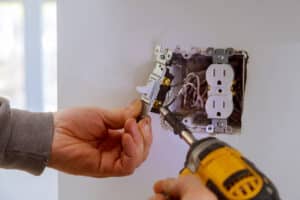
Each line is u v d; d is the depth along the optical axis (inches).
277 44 23.7
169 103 24.0
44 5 35.4
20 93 36.9
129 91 24.7
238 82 24.0
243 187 16.2
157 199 17.3
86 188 26.3
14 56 36.4
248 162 17.8
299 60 23.7
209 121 24.2
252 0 23.5
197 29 23.9
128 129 22.5
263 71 24.0
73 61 24.9
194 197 15.7
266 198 16.0
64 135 23.8
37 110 36.7
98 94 25.0
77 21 24.6
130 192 25.9
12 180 38.8
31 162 22.8
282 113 24.2
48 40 35.8
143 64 24.4
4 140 21.9
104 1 24.2
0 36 36.1
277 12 23.5
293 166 24.7
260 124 24.4
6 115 22.0
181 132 21.3
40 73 36.4
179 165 25.0
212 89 24.0
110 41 24.5
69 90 25.2
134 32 24.3
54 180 38.2
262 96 24.2
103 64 24.8
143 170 25.4
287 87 24.0
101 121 24.2
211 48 23.9
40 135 23.0
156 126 24.5
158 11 24.0
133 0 24.0
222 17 23.7
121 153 24.0
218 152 17.7
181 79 24.0
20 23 35.9
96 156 24.1
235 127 24.2
